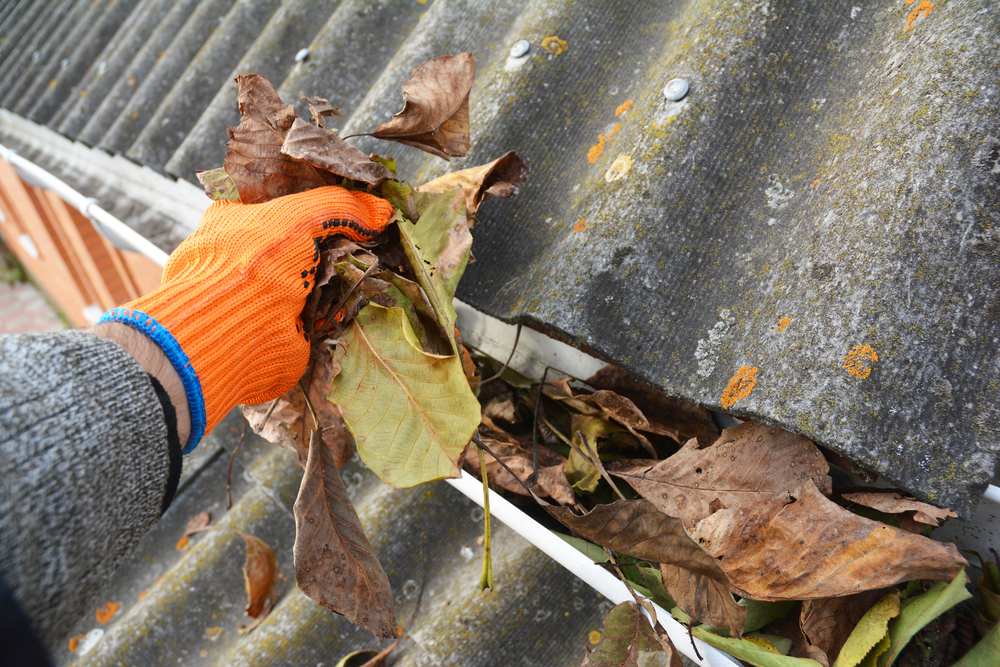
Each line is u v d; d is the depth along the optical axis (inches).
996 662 16.9
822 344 18.3
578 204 22.9
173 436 15.5
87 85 49.3
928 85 19.2
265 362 18.4
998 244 17.8
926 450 17.2
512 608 24.0
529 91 25.0
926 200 18.3
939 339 17.6
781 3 22.7
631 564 19.4
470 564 25.9
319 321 20.2
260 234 19.0
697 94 22.3
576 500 21.4
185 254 18.7
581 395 22.1
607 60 25.2
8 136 59.1
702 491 19.4
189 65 38.4
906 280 18.0
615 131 23.7
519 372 25.9
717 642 18.3
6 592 12.8
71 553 13.8
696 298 21.0
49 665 13.6
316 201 20.3
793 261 19.9
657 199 21.6
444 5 28.9
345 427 21.3
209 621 29.2
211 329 17.2
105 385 14.5
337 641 25.9
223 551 30.2
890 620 17.5
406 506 27.4
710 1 23.4
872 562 17.2
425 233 21.7
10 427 13.4
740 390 19.0
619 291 21.1
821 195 20.4
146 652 28.9
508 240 23.6
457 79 21.0
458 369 18.2
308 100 21.0
